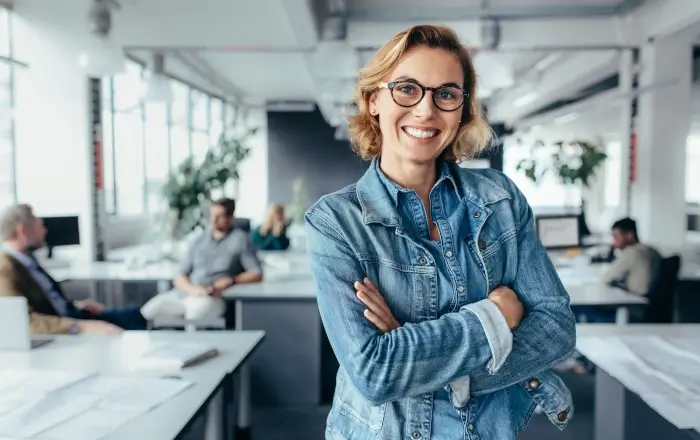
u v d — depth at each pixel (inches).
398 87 41.1
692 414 56.8
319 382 143.3
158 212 205.3
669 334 89.2
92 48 153.7
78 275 168.6
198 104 377.1
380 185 43.6
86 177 214.2
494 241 43.4
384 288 41.1
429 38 41.0
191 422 59.8
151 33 216.5
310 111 468.4
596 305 130.2
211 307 145.2
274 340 142.6
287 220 275.1
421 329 38.8
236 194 459.5
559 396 44.3
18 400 63.6
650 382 65.7
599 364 72.9
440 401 41.4
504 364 40.6
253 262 159.5
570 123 435.2
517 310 41.6
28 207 125.0
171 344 85.4
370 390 38.8
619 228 161.0
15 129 209.5
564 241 176.7
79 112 211.6
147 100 205.9
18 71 207.5
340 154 470.6
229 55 289.3
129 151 275.7
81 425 57.6
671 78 209.0
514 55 280.1
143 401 64.0
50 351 84.7
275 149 471.2
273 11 195.9
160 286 172.7
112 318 141.7
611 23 217.6
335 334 40.6
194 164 193.6
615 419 88.2
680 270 161.8
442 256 42.1
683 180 213.3
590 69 260.7
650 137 212.5
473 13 211.2
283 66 320.5
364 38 218.8
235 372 77.8
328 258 41.4
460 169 46.1
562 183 223.5
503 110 424.2
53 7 191.8
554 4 216.5
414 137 41.6
